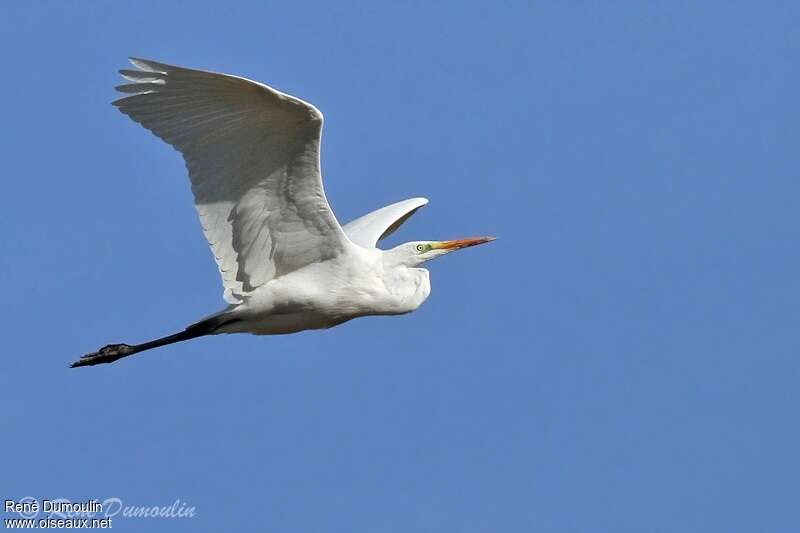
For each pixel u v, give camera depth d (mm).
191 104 12469
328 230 13891
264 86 12023
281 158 12945
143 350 14898
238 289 14062
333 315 14602
